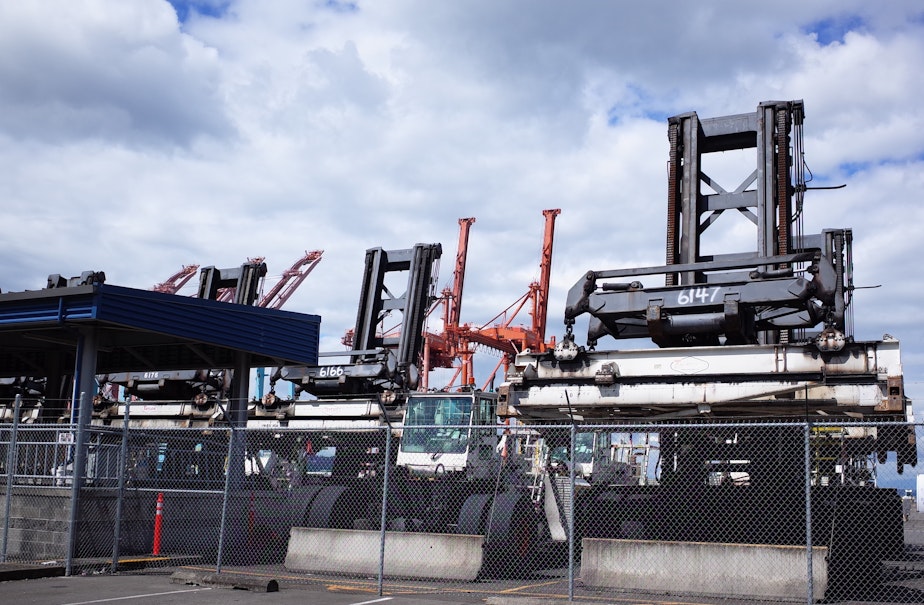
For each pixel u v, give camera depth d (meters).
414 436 18.48
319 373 29.38
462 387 20.00
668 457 16.31
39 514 16.27
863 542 14.77
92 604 12.09
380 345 34.75
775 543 15.10
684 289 15.06
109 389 44.38
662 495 16.11
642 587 13.50
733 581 13.04
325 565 15.74
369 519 17.89
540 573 16.69
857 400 13.02
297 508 17.33
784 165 16.97
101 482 17.16
